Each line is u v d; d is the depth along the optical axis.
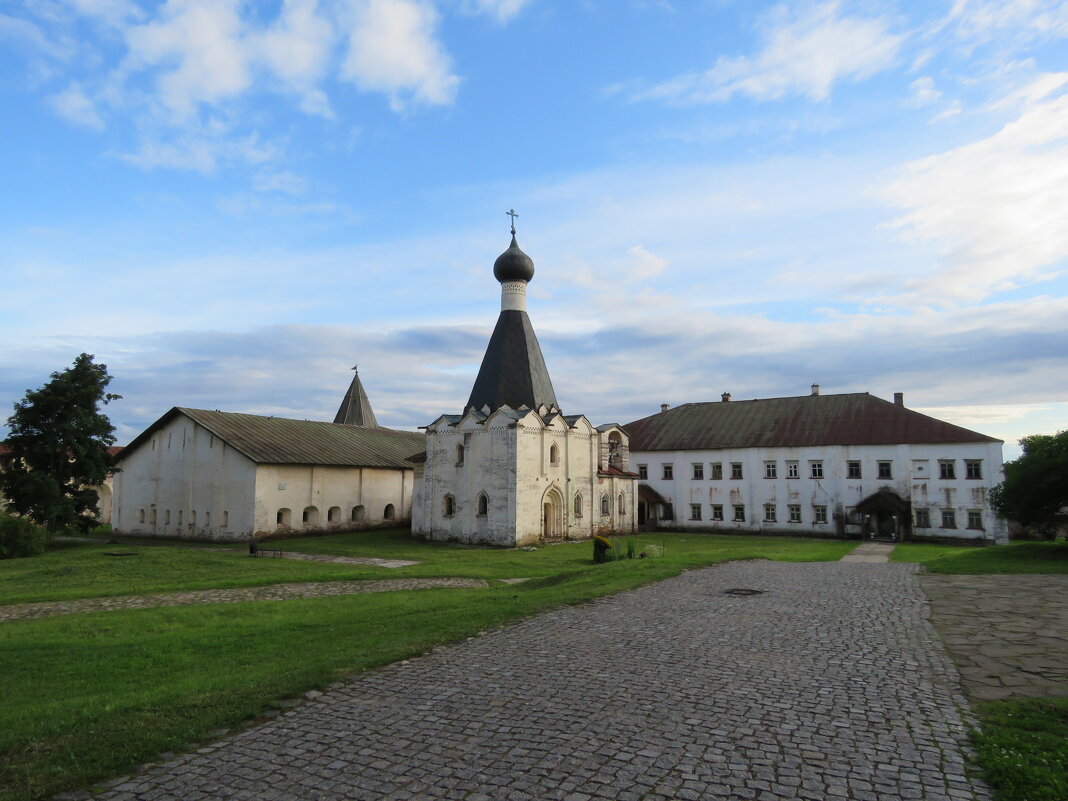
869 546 46.12
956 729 7.83
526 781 6.67
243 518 47.53
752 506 59.06
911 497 52.81
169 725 8.09
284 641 14.04
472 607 15.79
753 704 8.73
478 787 6.56
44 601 21.50
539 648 11.75
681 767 6.92
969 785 6.50
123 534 55.41
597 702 8.87
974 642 11.77
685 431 64.50
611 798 6.31
